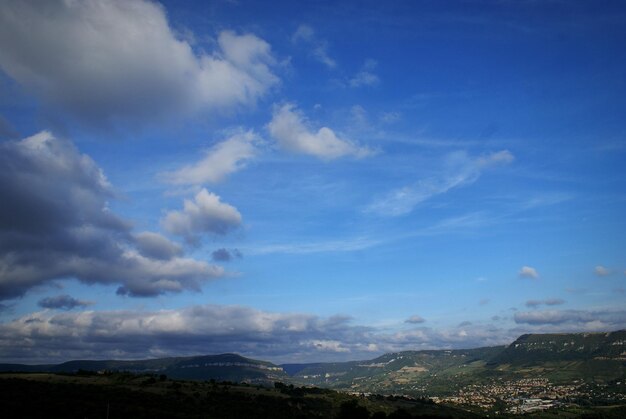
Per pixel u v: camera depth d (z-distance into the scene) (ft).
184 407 444.96
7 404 354.95
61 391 428.15
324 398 647.15
